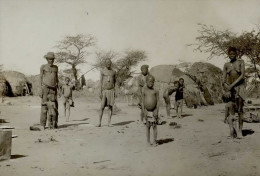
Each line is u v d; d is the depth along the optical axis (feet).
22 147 26.27
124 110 66.03
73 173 18.84
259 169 18.94
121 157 22.56
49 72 38.40
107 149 25.27
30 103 82.53
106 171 19.25
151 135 31.76
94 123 43.68
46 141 28.76
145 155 22.99
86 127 38.81
